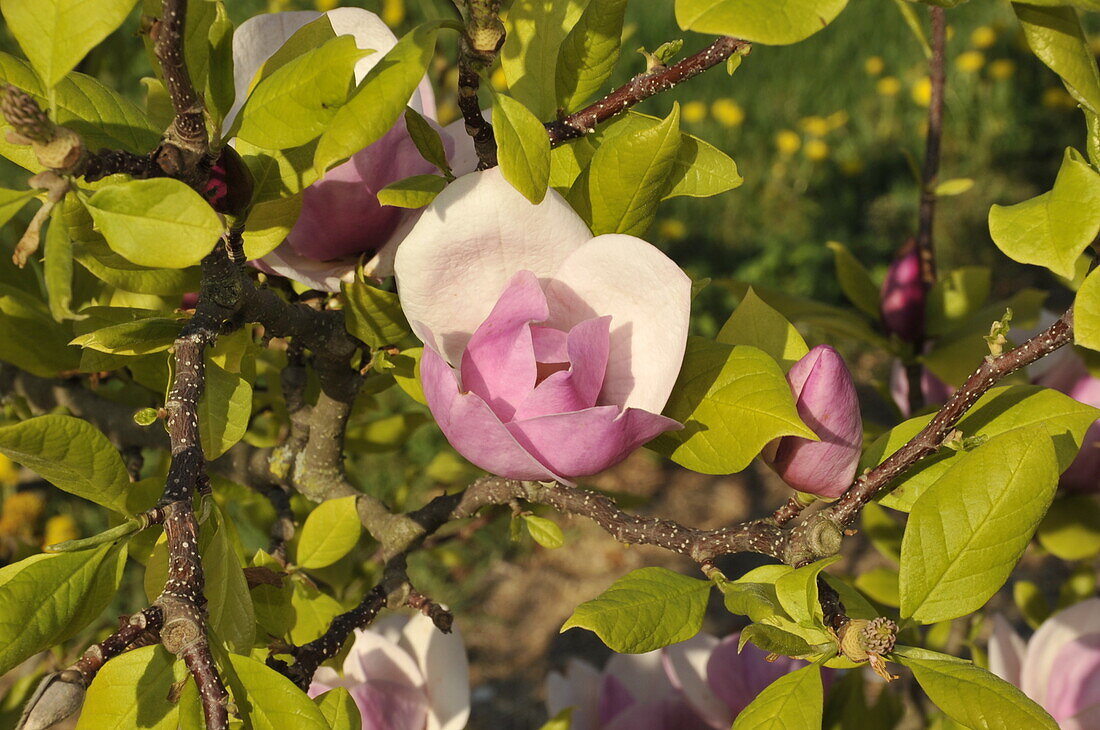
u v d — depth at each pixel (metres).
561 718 1.04
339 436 0.97
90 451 0.72
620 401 0.76
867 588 1.11
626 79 3.15
